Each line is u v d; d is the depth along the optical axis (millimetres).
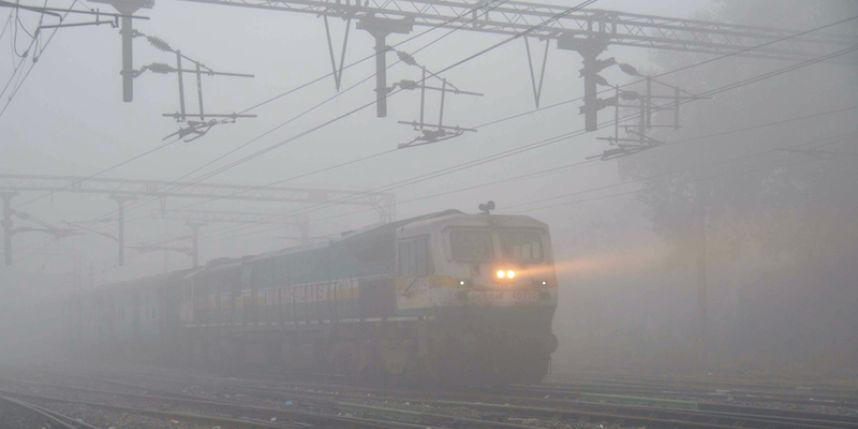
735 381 27000
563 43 24672
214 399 24531
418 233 24250
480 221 23953
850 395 21203
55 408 23438
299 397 23125
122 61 20516
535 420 16562
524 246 24328
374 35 22609
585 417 16172
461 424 16062
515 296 23656
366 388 24906
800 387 23891
